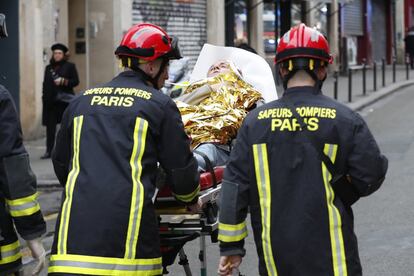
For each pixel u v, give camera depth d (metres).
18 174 5.62
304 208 5.23
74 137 5.65
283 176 5.29
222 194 5.46
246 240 11.25
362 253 10.40
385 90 36.12
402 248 10.58
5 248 5.69
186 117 7.57
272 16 40.22
